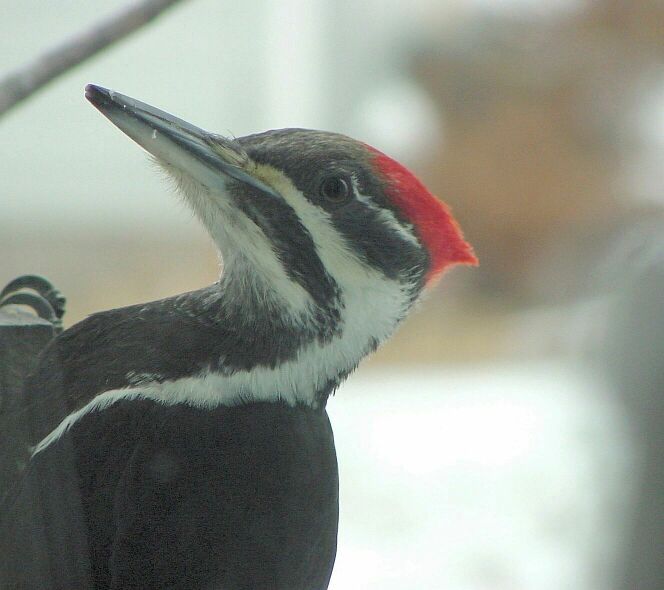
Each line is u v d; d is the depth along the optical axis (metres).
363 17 5.21
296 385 3.27
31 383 3.24
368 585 3.48
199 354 3.26
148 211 3.31
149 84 3.37
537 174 5.43
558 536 3.51
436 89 5.61
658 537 3.41
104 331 3.26
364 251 3.28
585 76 5.57
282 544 3.25
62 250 3.27
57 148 3.24
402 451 3.84
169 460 3.24
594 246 5.00
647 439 3.42
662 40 5.61
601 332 3.51
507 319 5.15
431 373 4.70
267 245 3.27
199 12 3.45
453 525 3.54
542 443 3.71
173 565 3.23
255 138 3.28
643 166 5.50
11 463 3.23
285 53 3.78
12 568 3.22
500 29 5.63
